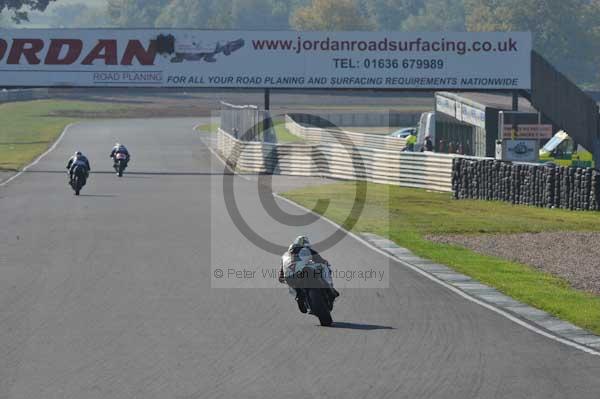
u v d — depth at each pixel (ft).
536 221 415.44
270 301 216.54
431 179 580.30
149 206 442.09
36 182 590.14
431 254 302.66
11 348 169.37
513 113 563.89
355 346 172.76
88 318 195.52
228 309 206.69
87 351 167.43
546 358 165.58
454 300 221.87
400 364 159.63
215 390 143.13
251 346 172.14
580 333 188.85
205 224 368.48
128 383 146.72
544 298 228.63
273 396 140.05
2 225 365.20
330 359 162.91
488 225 398.83
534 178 481.46
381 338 179.73
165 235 333.42
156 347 170.60
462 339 179.93
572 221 416.87
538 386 146.61
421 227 387.14
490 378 151.12
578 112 649.61
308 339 178.40
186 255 285.64
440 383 147.74
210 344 173.37
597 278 269.85
